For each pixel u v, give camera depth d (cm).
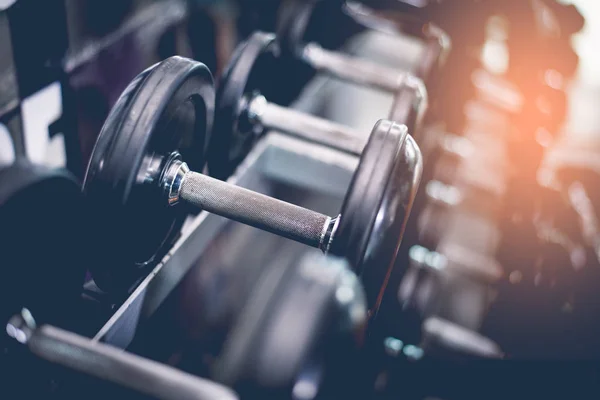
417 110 101
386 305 121
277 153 121
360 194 65
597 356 112
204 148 89
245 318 160
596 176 153
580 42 330
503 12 126
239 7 175
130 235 71
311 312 140
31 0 91
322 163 119
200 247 97
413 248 141
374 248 66
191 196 76
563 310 124
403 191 68
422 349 122
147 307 84
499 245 142
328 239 71
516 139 138
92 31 109
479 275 140
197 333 152
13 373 61
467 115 169
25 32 91
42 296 67
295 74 132
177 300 146
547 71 132
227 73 91
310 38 132
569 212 139
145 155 66
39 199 59
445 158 168
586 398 104
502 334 123
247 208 74
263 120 98
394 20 139
